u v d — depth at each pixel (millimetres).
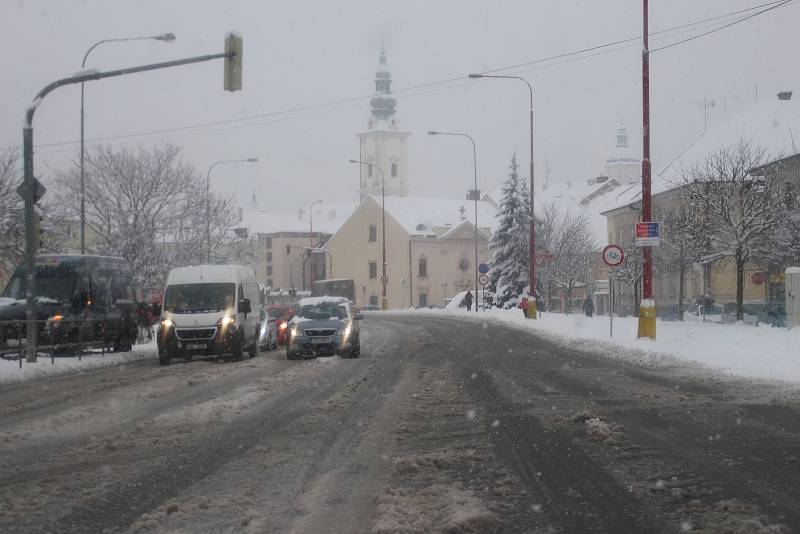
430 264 104125
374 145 133625
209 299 26297
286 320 37750
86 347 26781
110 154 46844
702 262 36344
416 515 7391
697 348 23969
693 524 7004
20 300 27375
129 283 31359
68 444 11289
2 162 35781
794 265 34688
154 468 9555
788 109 52781
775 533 6676
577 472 9055
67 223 42156
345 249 111938
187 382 19297
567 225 72375
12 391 18625
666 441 10781
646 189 26625
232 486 8594
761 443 10578
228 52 21531
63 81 23219
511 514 7434
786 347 21953
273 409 14320
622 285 59406
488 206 114938
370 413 13711
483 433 11586
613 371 20156
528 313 48500
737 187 35250
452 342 32562
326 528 7059
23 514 7668
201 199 50188
